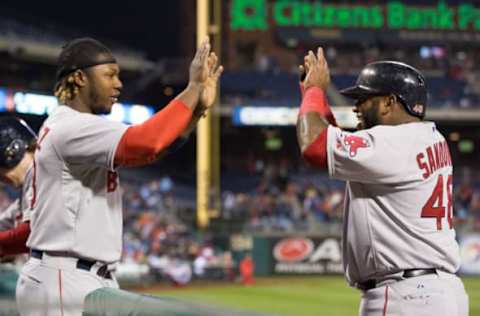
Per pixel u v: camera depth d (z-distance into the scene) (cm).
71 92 554
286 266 4591
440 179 584
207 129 5131
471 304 2897
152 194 5644
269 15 7212
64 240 533
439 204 579
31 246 555
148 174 7012
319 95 605
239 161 7144
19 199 683
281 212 5381
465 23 7344
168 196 5878
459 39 7325
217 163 5506
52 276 534
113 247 550
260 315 356
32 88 6256
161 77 7056
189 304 390
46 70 6334
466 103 6712
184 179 7225
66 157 521
